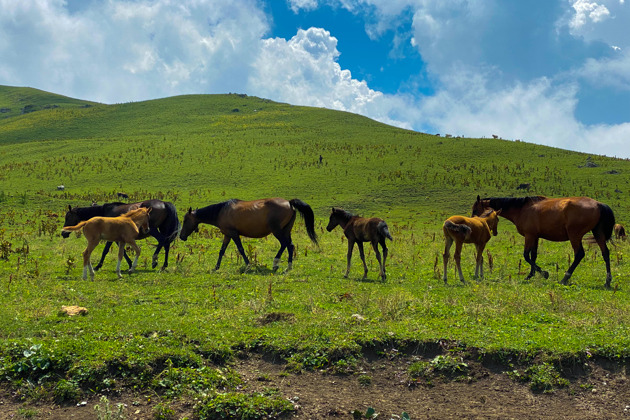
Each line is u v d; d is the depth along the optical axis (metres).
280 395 6.05
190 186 50.56
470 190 45.75
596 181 46.25
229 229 14.61
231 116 103.62
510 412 5.79
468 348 7.05
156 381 6.21
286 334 7.48
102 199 42.12
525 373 6.56
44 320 8.20
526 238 13.39
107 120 107.25
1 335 7.45
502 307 9.14
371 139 75.31
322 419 5.62
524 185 45.00
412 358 7.03
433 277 12.75
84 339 7.16
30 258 15.53
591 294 10.41
